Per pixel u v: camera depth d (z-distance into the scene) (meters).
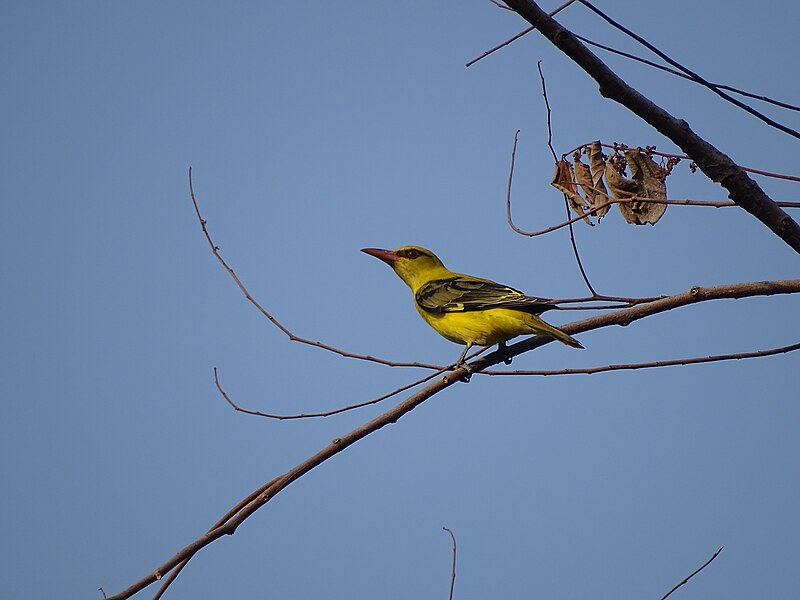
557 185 10.66
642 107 8.48
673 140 8.66
